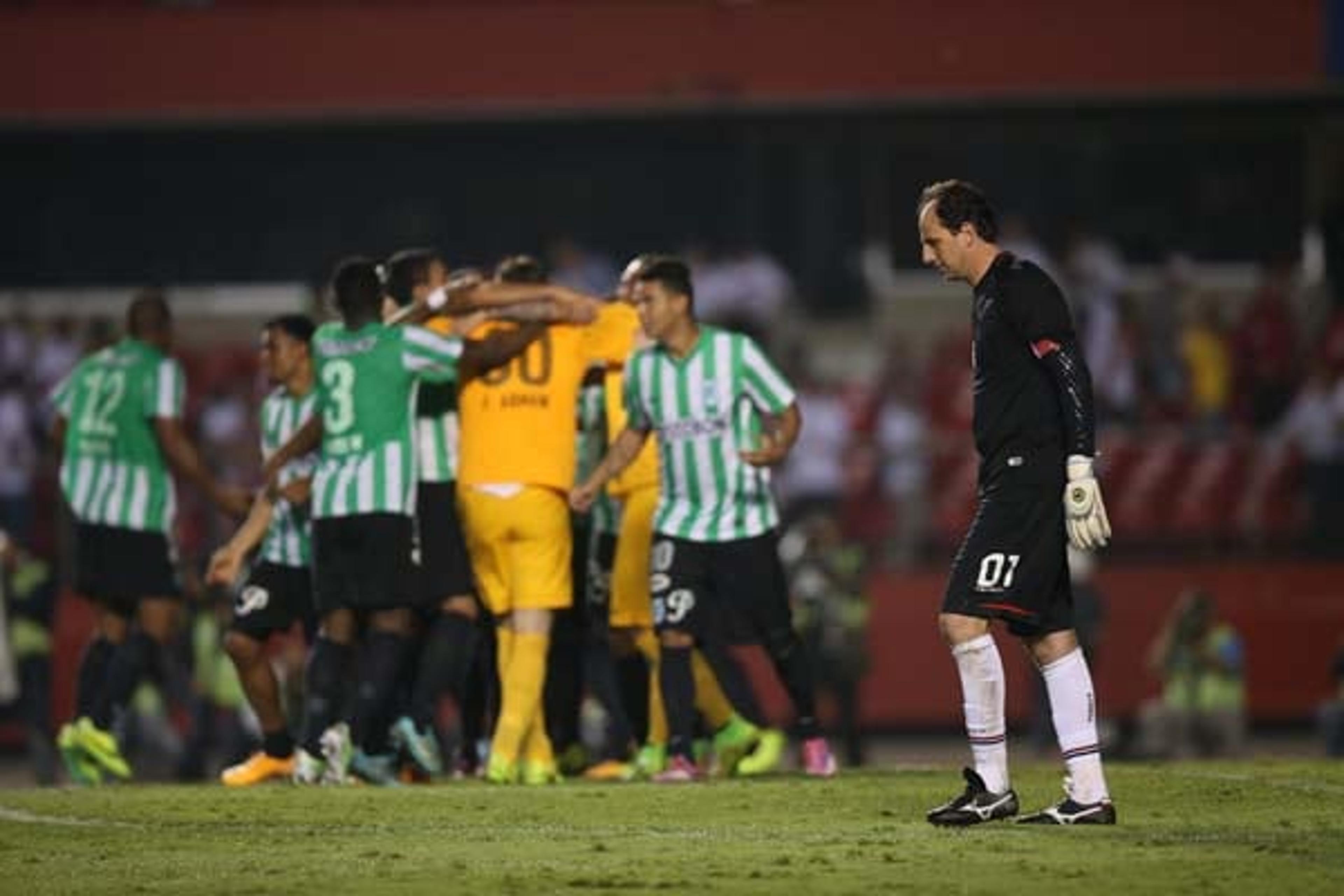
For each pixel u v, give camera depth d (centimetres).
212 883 2692
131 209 10444
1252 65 9850
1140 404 9225
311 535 4338
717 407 4112
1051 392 3031
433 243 10525
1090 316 9444
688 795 3634
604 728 5456
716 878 2641
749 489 4166
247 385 9225
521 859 2859
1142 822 3136
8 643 6462
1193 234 10625
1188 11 9862
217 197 10450
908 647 8525
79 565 4738
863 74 9875
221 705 6769
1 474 8388
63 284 10419
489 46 9888
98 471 4719
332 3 9950
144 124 9812
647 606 4356
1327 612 8600
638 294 4103
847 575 7175
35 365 9244
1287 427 8869
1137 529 8781
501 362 4100
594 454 4441
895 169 10700
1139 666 8612
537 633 4150
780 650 4266
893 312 10594
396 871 2764
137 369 4706
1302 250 10581
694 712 4409
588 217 10581
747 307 9994
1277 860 2753
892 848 2884
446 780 4309
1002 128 9944
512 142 9888
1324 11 9838
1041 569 3038
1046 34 9869
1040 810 3306
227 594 6756
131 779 5072
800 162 10788
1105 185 10644
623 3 9875
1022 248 10138
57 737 7044
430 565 4153
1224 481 8806
